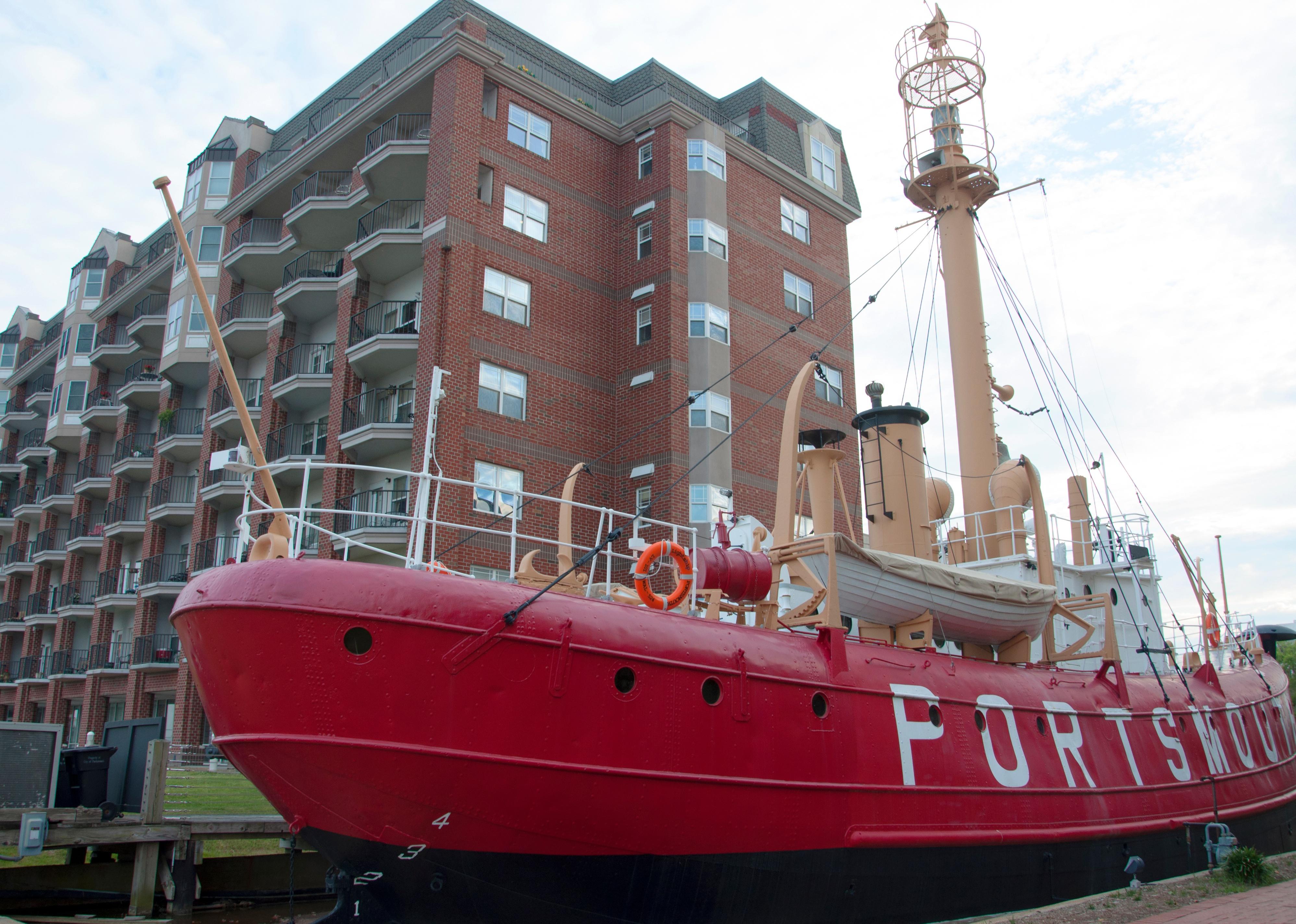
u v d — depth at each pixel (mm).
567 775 10070
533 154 32750
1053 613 17281
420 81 32344
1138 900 13656
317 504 35969
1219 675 21984
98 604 46219
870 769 12438
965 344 22594
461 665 9727
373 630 9531
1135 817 16156
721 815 11008
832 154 42094
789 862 11547
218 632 9586
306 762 9461
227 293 41375
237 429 41406
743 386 34375
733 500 32531
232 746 9734
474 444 29000
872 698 12836
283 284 40156
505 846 10055
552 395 31438
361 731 9438
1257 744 21031
